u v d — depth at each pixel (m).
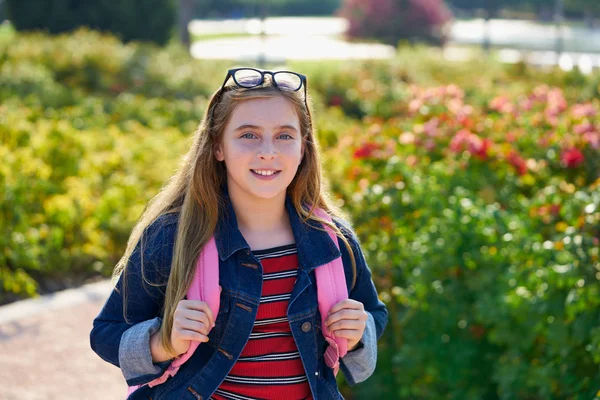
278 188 2.12
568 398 3.71
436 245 4.16
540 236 4.16
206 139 2.17
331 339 2.15
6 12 18.89
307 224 2.19
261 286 2.10
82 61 12.03
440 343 4.13
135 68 12.27
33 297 5.66
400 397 4.32
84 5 18.59
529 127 6.36
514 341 3.86
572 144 5.60
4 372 4.39
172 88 11.81
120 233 6.44
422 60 15.55
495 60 17.58
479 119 6.39
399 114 11.04
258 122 2.11
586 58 25.97
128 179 6.91
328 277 2.15
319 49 30.53
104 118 9.14
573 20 52.28
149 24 19.20
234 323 2.07
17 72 10.23
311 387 2.10
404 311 4.30
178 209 2.17
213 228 2.11
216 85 12.43
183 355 2.05
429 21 31.14
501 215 4.27
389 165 4.89
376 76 13.54
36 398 4.12
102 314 2.17
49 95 9.75
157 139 8.27
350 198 5.29
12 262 5.76
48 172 6.39
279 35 40.50
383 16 31.16
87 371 4.47
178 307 2.00
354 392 4.44
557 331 3.65
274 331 2.12
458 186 5.14
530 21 52.75
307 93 2.23
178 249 2.07
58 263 6.05
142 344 2.04
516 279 3.88
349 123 10.08
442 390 4.18
